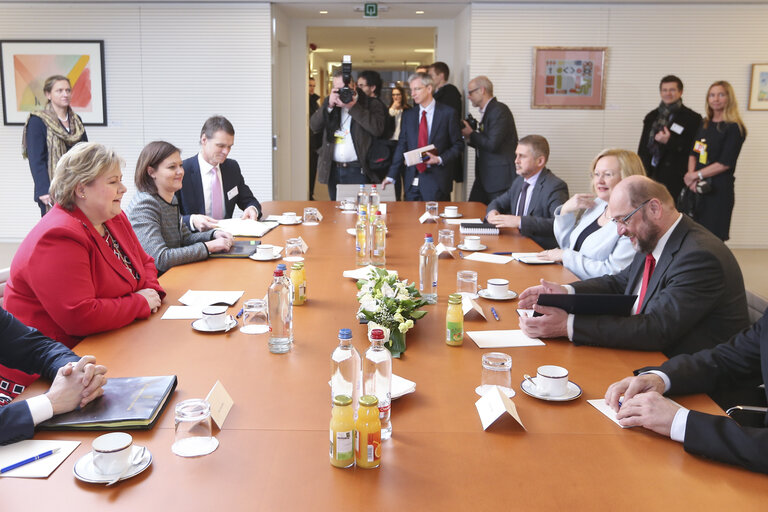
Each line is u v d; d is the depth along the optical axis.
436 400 1.67
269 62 7.43
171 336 2.14
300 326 2.23
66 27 7.34
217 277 2.91
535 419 1.57
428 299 2.50
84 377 1.55
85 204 2.31
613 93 7.50
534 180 4.60
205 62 7.43
